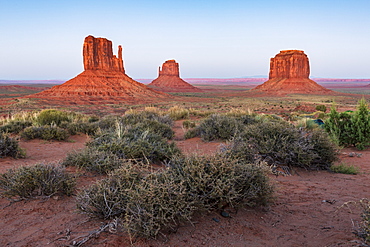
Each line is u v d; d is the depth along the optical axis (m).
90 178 5.76
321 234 3.72
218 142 11.39
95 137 8.80
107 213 3.82
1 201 4.56
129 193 3.71
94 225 3.72
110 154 6.55
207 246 3.33
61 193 4.94
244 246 3.38
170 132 12.74
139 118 15.30
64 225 3.74
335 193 5.46
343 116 11.63
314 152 7.09
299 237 3.66
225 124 12.20
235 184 4.20
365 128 10.59
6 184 4.83
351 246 3.27
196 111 28.23
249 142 7.09
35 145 10.69
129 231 3.25
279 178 6.39
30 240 3.34
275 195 5.20
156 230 3.30
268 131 7.30
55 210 4.27
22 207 4.36
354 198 5.16
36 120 16.47
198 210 3.94
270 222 4.12
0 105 77.88
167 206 3.45
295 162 7.02
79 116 21.50
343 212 4.49
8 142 8.17
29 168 4.89
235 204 4.25
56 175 4.94
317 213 4.47
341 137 11.13
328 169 7.25
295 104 87.25
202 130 12.75
